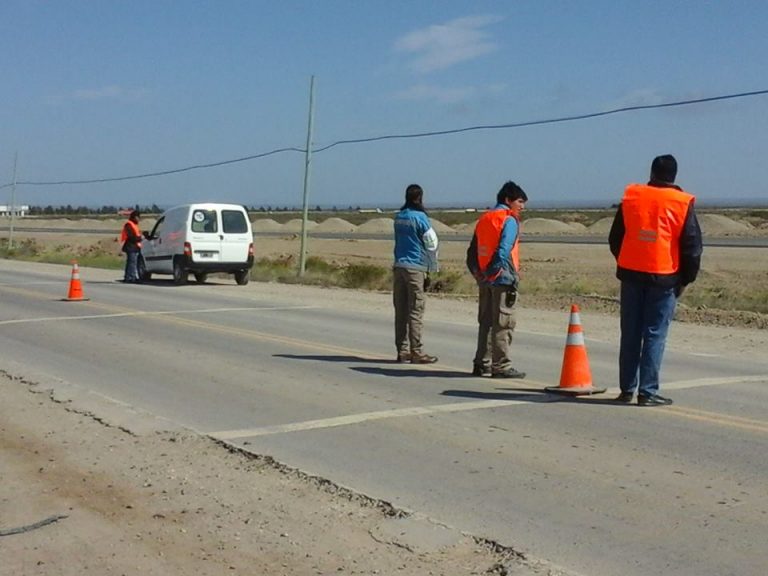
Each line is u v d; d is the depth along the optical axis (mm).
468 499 6934
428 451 8250
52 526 6473
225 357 13656
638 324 10016
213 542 6113
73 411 10016
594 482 7324
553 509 6691
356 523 6426
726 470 7648
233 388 11242
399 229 13008
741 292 29172
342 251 62094
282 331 16781
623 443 8484
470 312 20984
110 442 8695
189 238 28422
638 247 9789
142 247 30484
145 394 10922
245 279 29875
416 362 13031
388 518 6520
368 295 25453
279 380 11750
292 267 38625
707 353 14586
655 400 10062
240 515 6613
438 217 138750
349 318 19125
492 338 11727
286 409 10023
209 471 7695
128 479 7527
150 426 9266
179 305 21766
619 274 10016
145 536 6246
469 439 8648
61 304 21734
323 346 14789
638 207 9750
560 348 14805
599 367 12898
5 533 6340
